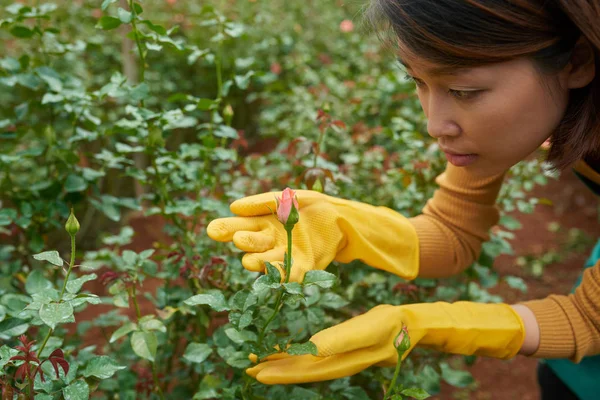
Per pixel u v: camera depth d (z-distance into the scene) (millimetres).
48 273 1780
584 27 816
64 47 1805
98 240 2969
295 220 843
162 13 4242
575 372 1335
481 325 1054
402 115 2600
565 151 987
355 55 4070
